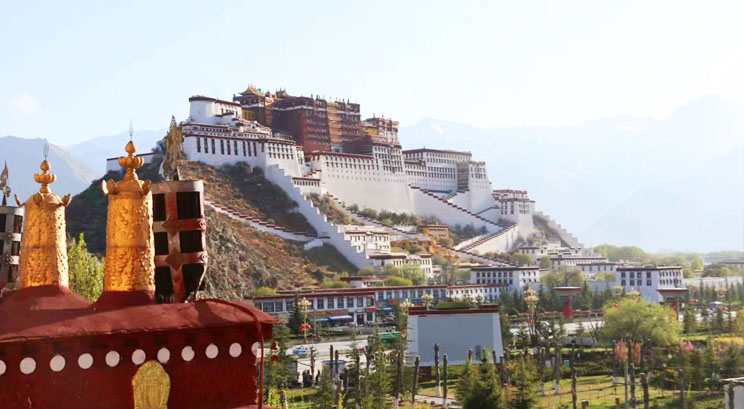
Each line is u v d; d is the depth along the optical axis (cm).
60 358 1767
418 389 15125
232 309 1938
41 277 1994
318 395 13450
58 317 1792
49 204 2009
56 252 2022
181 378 1861
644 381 13375
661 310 19050
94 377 1792
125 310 1862
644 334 18662
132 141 2058
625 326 18788
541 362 16850
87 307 1973
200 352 1881
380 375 12962
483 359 12812
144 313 1861
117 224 1995
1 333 1712
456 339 15925
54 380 1761
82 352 1786
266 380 11681
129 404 1816
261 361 1856
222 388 1891
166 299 2092
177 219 2081
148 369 1827
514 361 16262
